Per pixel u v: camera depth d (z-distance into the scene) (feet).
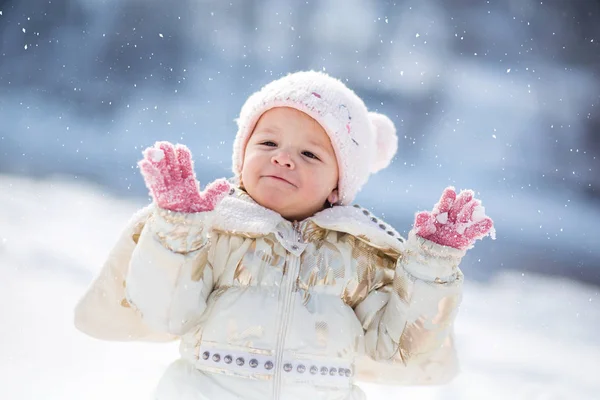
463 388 17.33
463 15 56.80
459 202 11.59
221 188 10.76
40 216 26.03
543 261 31.32
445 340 12.13
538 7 58.59
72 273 20.75
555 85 53.98
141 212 11.60
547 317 24.25
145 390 14.75
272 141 12.33
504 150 46.83
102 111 44.50
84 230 25.11
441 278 11.53
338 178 12.72
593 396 18.08
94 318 11.94
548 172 45.57
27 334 16.69
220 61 51.44
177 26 53.36
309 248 11.85
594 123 51.21
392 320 11.79
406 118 49.14
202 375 11.13
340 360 11.43
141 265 10.70
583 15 58.80
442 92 51.83
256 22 54.44
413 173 41.34
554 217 39.22
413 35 56.03
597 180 45.57
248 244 11.62
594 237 36.47
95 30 52.65
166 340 12.33
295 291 11.48
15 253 21.70
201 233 10.71
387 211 34.76
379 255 12.32
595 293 28.17
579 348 21.74
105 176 33.22
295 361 11.18
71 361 15.67
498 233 34.86
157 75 49.98
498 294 26.09
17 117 41.91
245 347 11.11
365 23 55.26
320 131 12.40
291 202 12.02
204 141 41.57
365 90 51.29
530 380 18.58
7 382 14.55
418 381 12.41
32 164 33.76
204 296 11.35
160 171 10.48
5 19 52.37
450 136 47.26
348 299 11.98
